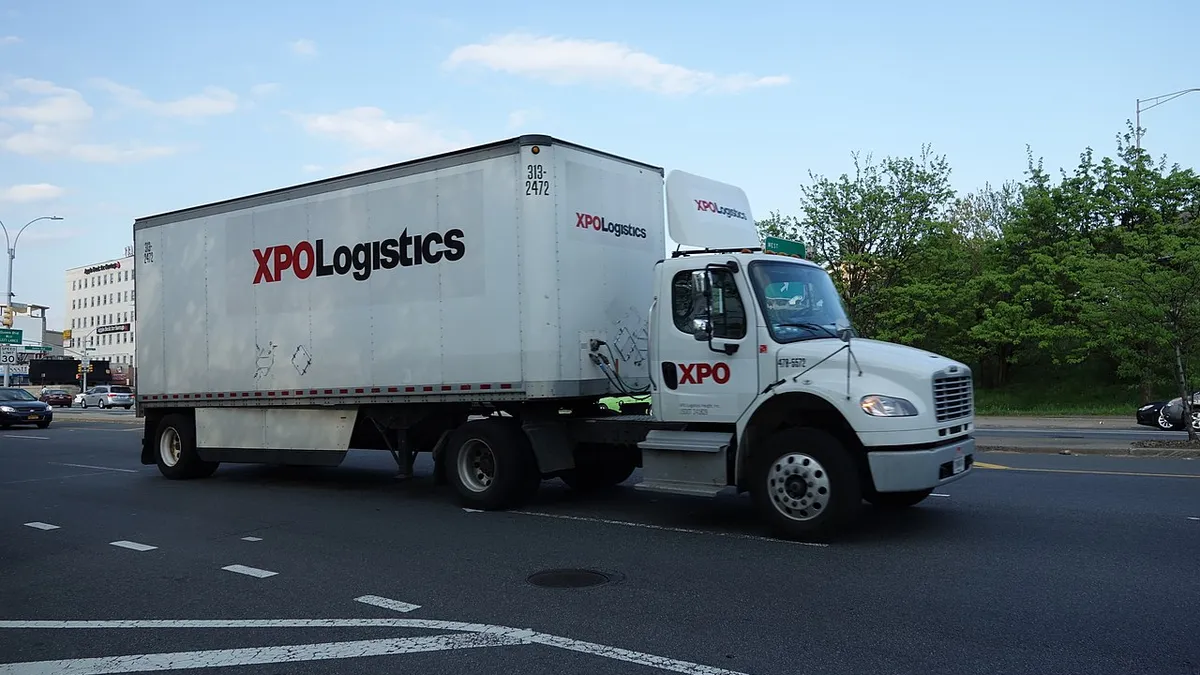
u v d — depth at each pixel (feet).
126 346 411.13
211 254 41.34
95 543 28.66
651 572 22.82
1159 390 109.40
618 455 34.22
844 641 16.99
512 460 32.14
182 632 18.69
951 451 25.38
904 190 113.19
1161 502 31.42
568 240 30.86
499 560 24.62
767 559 23.89
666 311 28.99
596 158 32.35
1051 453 50.19
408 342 33.86
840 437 26.68
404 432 36.11
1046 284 111.34
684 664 15.96
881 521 28.76
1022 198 126.41
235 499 37.73
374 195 35.06
